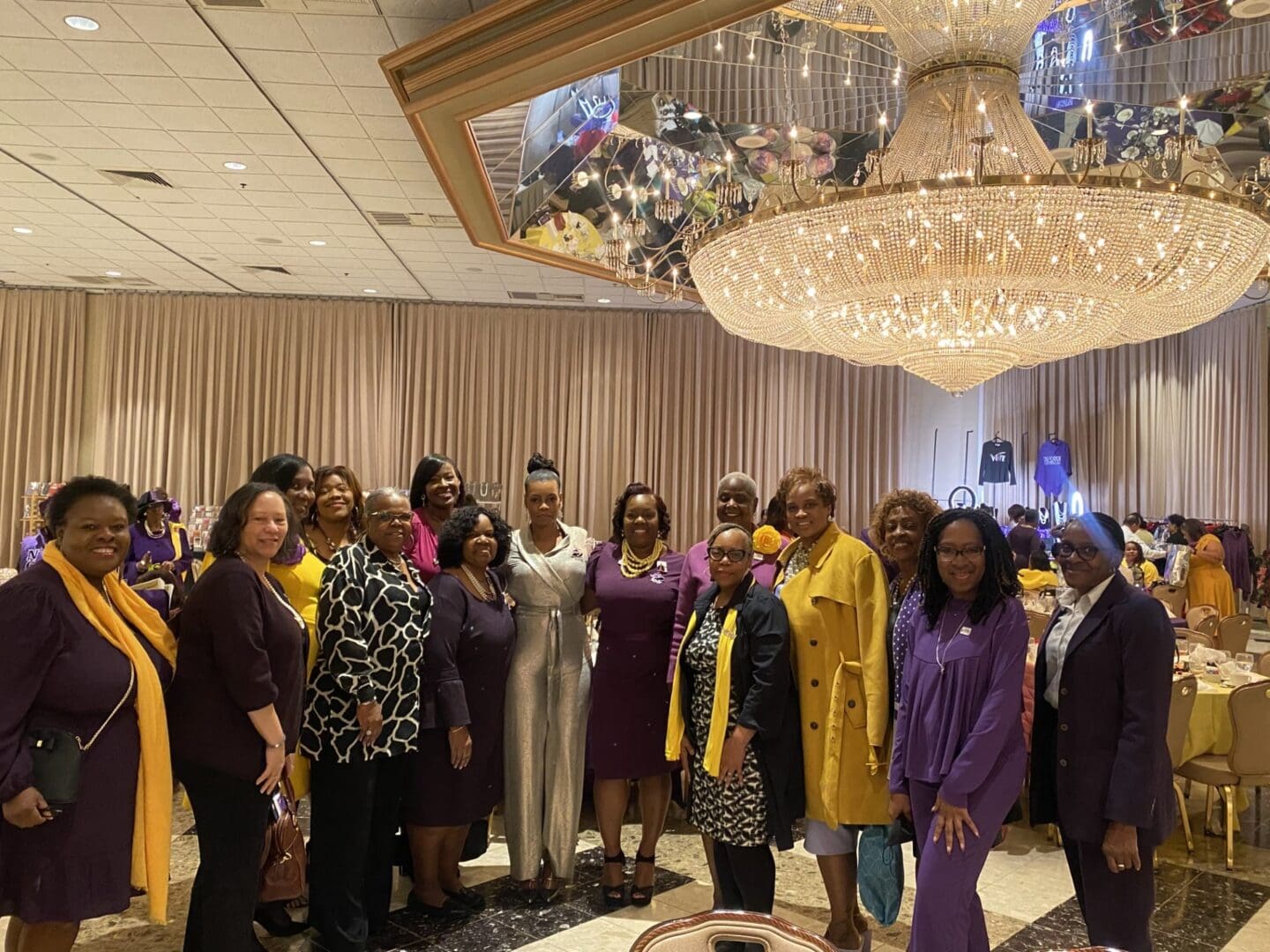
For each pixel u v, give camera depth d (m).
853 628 3.06
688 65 5.11
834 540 3.16
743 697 3.07
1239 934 3.48
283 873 3.03
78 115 5.88
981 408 12.82
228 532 2.78
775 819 3.01
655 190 6.41
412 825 3.47
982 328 4.10
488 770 3.55
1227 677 4.88
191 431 11.06
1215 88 5.46
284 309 11.21
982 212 3.52
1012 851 4.34
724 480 3.84
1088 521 2.58
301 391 11.16
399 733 3.23
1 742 2.26
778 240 3.88
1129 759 2.42
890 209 3.61
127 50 5.02
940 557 2.54
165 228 8.40
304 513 3.66
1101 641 2.53
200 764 2.69
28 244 9.01
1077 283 3.76
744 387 11.78
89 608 2.46
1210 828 4.64
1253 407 10.50
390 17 4.63
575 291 10.65
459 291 10.80
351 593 3.15
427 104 4.03
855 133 6.00
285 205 7.65
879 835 2.95
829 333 4.54
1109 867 2.51
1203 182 4.76
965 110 4.30
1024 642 2.47
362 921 3.16
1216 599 9.05
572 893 3.75
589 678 3.82
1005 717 2.41
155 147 6.41
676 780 4.58
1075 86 5.59
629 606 3.63
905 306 4.07
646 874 3.63
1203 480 10.95
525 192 5.82
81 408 11.00
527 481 3.81
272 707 2.71
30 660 2.32
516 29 3.53
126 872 2.46
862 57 5.15
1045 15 4.29
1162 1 4.79
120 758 2.46
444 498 4.09
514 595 3.78
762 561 3.54
